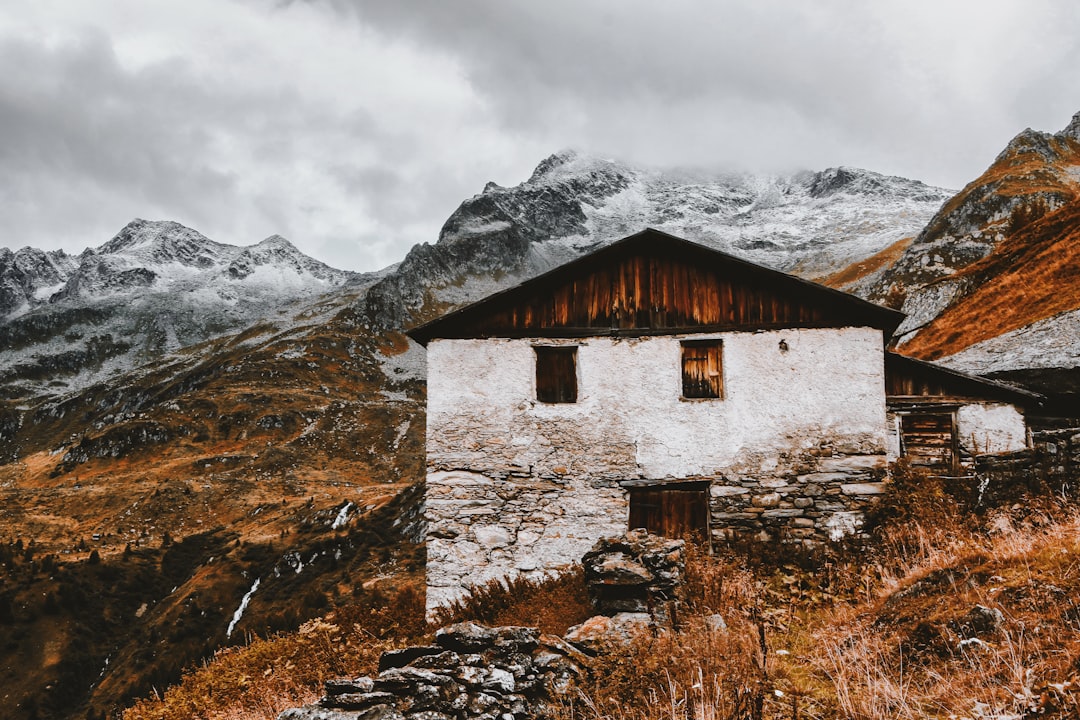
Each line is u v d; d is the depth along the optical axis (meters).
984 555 7.32
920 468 14.15
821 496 13.55
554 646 6.66
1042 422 17.75
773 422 13.95
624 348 14.63
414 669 6.03
